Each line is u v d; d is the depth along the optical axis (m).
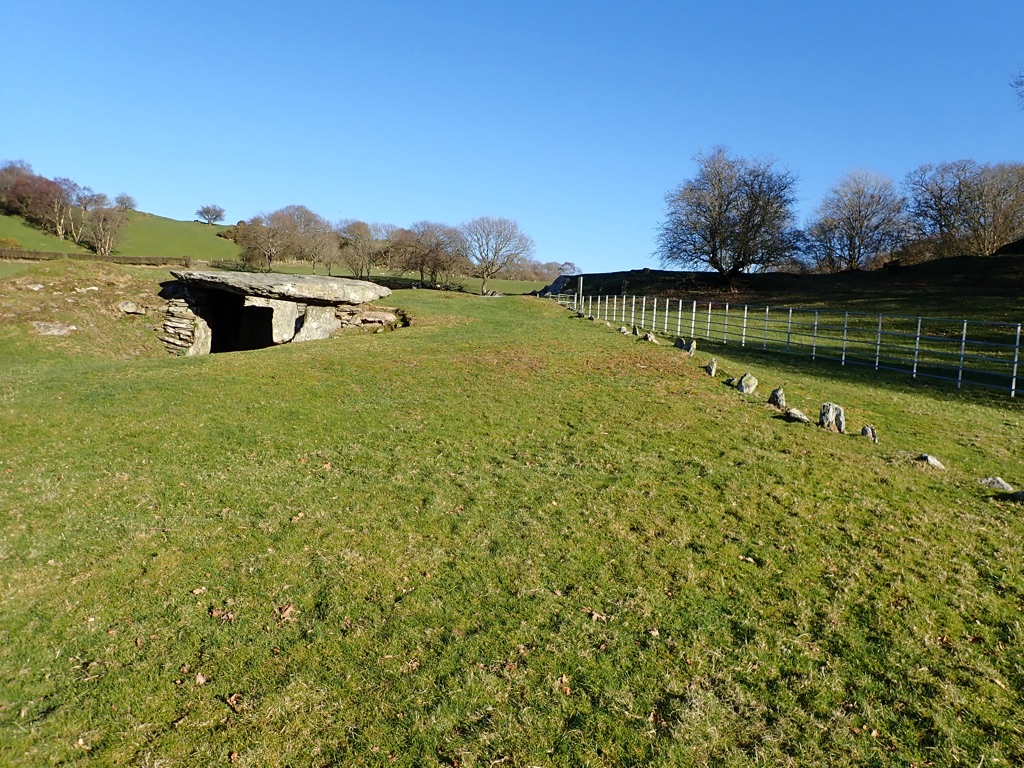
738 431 11.59
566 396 14.27
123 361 18.66
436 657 5.29
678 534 7.51
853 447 10.86
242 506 8.44
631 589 6.32
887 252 69.81
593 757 4.25
